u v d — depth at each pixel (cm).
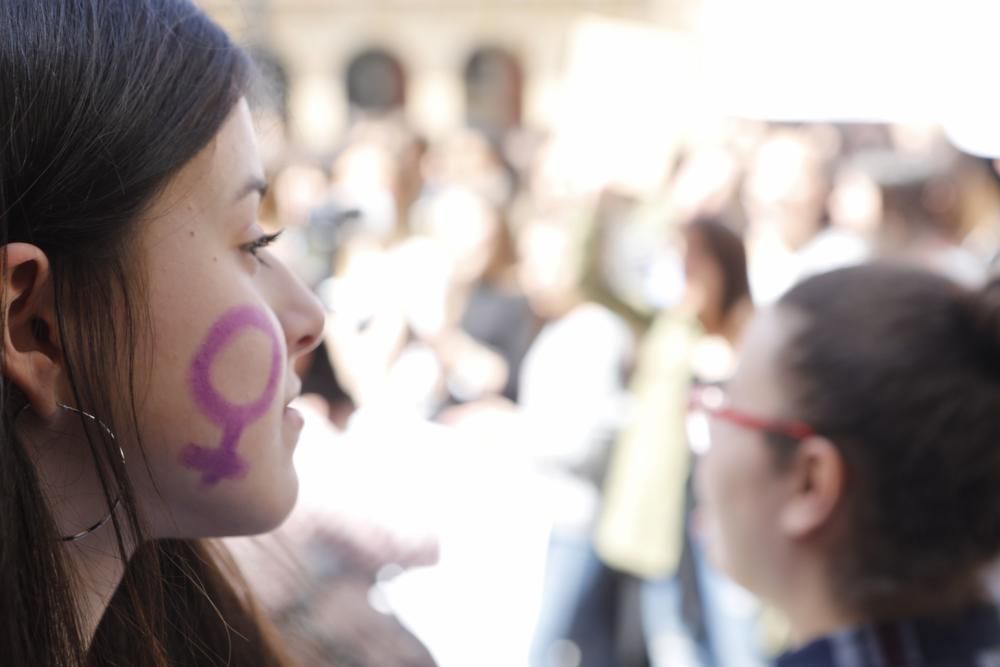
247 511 88
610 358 371
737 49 581
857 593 123
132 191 82
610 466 367
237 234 88
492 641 225
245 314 87
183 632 99
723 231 348
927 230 401
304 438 179
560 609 368
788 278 418
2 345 78
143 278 83
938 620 122
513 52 2430
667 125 588
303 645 144
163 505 87
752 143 575
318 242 429
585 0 2391
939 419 119
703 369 353
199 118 85
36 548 79
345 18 2383
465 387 405
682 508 359
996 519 120
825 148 580
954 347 121
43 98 81
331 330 279
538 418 374
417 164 558
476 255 425
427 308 400
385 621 160
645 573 359
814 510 124
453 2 2402
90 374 81
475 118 2378
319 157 573
